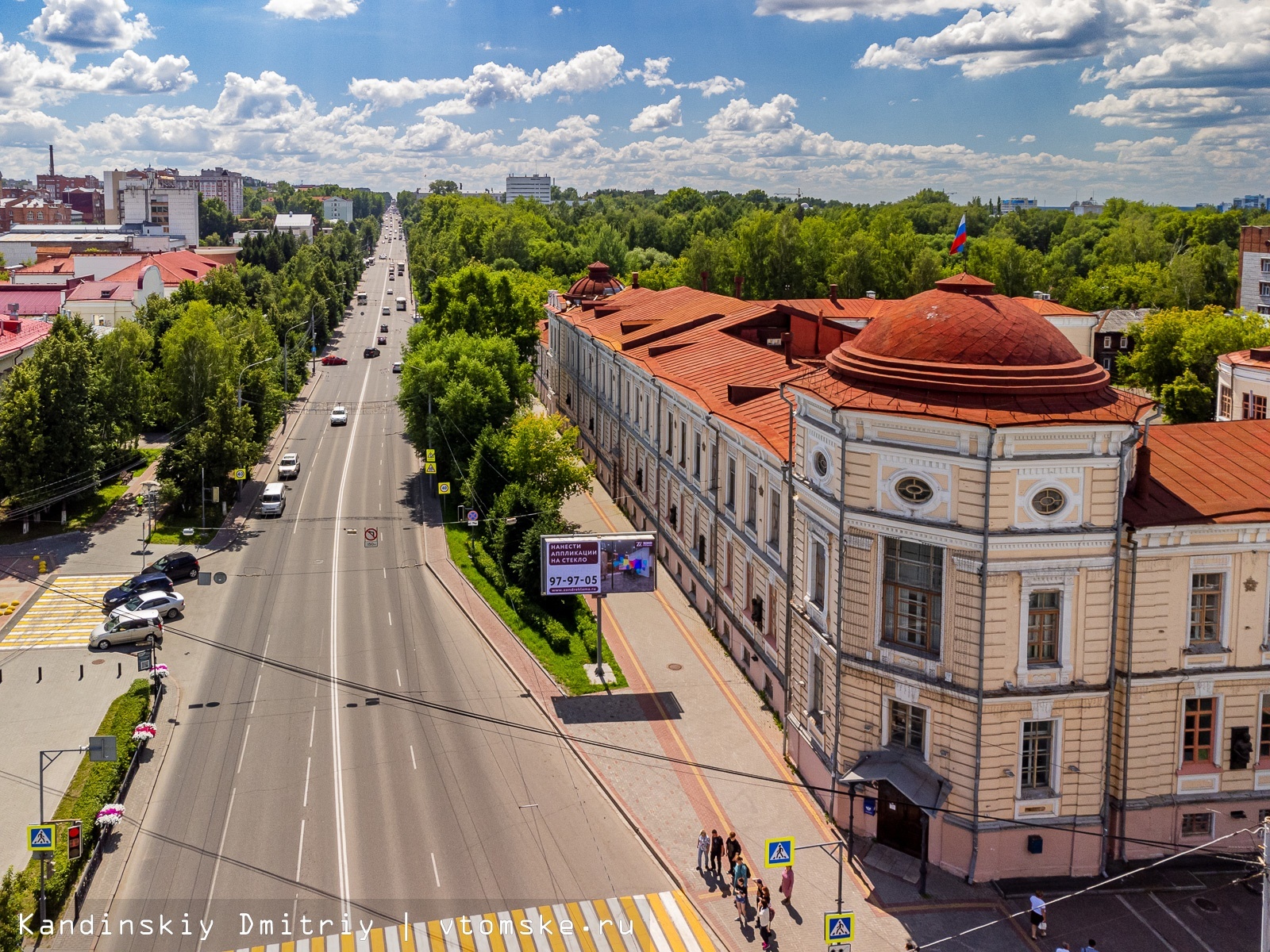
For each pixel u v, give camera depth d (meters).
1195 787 38.62
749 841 40.59
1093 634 36.81
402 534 82.31
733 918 36.16
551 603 65.12
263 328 127.31
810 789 43.91
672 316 89.62
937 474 36.56
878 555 38.44
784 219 169.00
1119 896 36.75
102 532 81.00
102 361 92.19
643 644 59.59
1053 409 35.88
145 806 43.12
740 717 50.75
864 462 38.19
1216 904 36.22
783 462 46.34
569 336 110.56
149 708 50.75
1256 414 67.88
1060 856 37.72
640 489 79.50
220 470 84.19
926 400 36.84
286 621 64.12
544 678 55.69
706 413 59.00
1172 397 94.94
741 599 56.12
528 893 37.59
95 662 58.00
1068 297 168.75
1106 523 36.22
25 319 114.19
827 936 30.97
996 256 170.75
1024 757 37.59
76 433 81.00
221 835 41.03
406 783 45.06
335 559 76.38
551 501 74.06
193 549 78.00
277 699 53.28
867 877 38.19
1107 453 35.81
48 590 69.12
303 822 42.00
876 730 39.34
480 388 89.69
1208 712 38.56
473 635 62.06
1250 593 37.88
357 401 138.38
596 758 46.91
